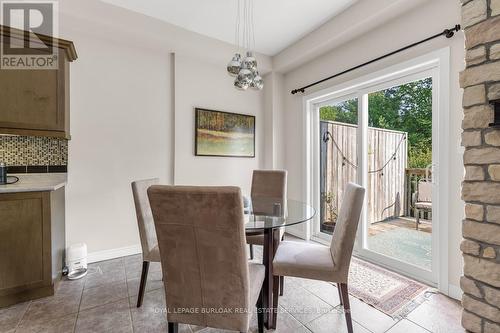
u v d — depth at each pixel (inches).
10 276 69.6
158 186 42.3
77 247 90.3
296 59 124.3
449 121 74.3
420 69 85.5
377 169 104.2
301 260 62.1
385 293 76.9
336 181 124.2
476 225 50.5
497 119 47.2
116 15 94.3
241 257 43.3
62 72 82.7
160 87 117.0
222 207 40.5
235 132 137.8
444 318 64.8
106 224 104.7
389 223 101.7
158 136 116.6
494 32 47.8
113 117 105.8
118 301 72.6
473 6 50.8
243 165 141.1
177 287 47.1
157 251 70.8
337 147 122.9
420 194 92.0
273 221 65.9
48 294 74.8
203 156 127.7
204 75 128.2
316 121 132.3
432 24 78.5
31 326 61.5
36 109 78.8
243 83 72.8
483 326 49.4
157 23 103.3
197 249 44.2
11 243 69.7
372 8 87.4
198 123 125.4
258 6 95.0
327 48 112.5
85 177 100.3
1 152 85.7
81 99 99.0
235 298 45.4
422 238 92.9
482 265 49.6
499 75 47.1
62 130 82.8
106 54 104.3
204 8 96.2
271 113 142.7
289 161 143.7
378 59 93.4
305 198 132.8
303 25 108.8
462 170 71.9
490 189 48.4
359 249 106.7
